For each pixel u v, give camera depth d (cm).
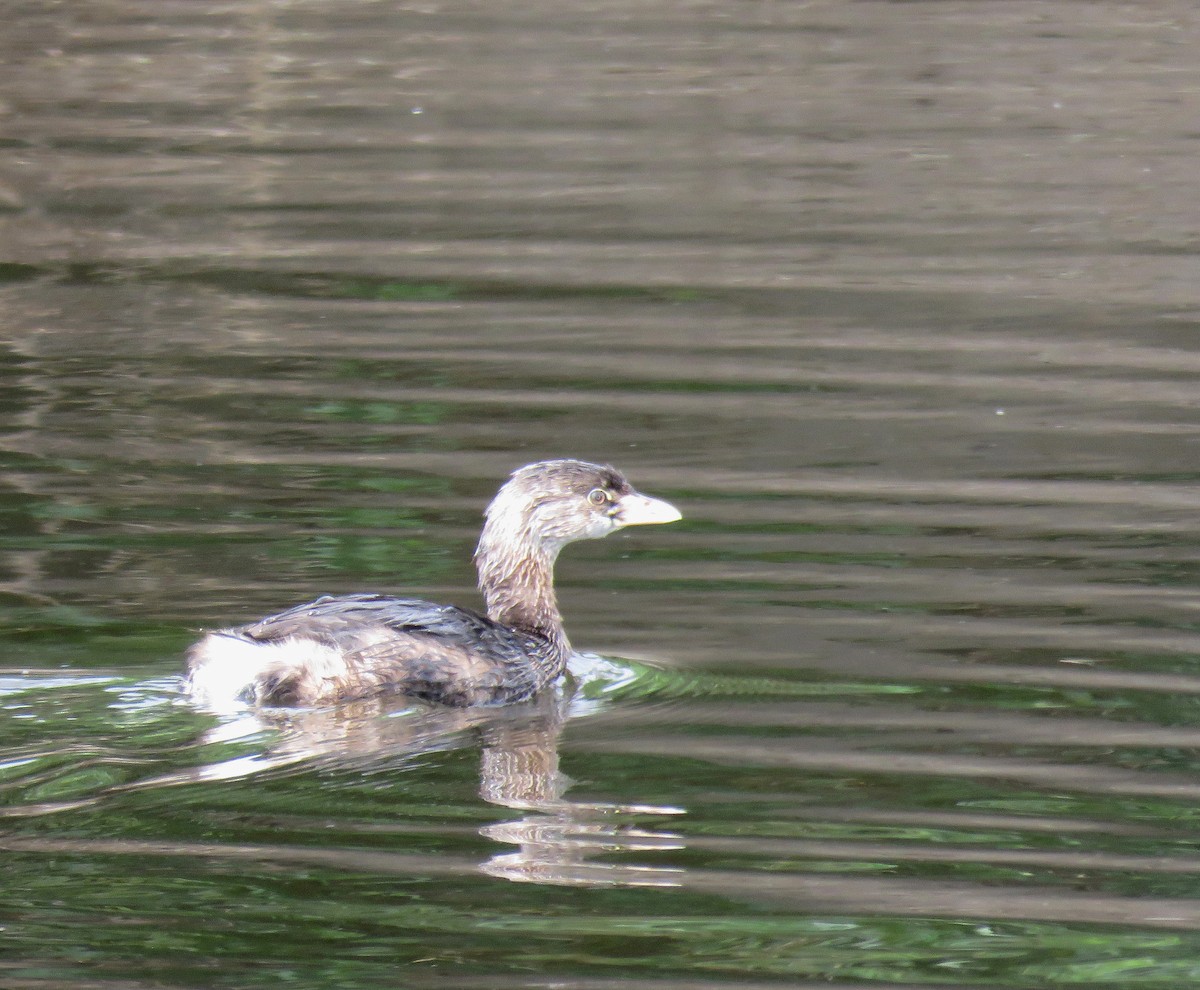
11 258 2270
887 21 3425
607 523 1327
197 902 886
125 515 1495
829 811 1001
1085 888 913
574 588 1380
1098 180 2583
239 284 2170
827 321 2023
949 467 1603
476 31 3388
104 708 1130
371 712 1140
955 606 1322
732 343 1953
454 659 1176
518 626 1262
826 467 1608
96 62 3183
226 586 1352
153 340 1972
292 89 3053
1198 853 948
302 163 2681
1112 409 1744
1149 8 3491
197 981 821
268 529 1468
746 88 3048
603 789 1026
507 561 1305
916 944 857
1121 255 2252
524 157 2708
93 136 2802
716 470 1603
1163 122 2853
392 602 1222
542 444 1662
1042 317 2028
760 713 1145
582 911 887
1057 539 1444
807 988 824
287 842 950
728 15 3484
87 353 1927
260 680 1136
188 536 1451
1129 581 1359
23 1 3506
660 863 932
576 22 3434
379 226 2391
